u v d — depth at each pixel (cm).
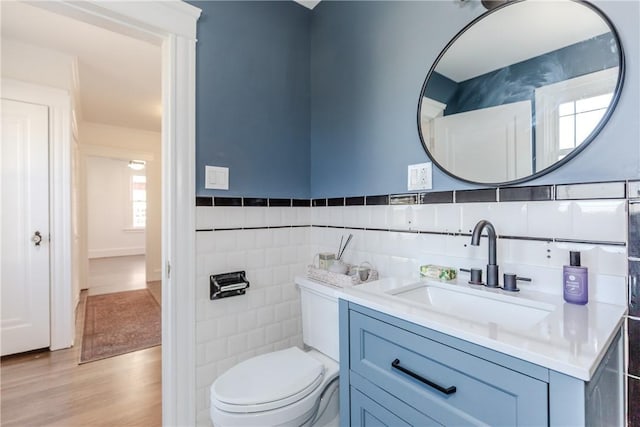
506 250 114
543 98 106
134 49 249
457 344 78
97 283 486
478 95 122
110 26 135
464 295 115
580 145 98
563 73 102
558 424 61
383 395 97
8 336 236
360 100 169
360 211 168
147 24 137
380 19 160
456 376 78
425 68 140
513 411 68
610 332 73
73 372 216
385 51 157
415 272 142
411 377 88
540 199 106
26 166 242
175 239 145
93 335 281
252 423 108
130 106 372
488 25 120
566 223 100
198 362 151
